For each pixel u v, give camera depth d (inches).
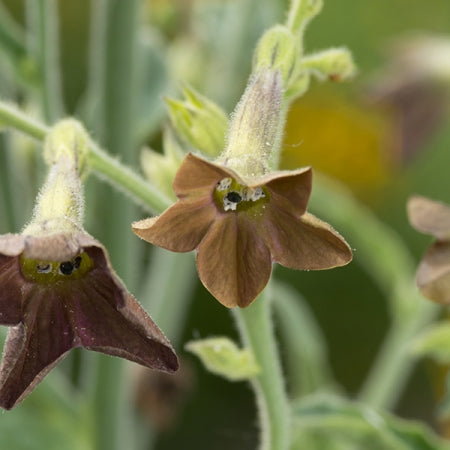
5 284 17.1
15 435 20.7
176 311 22.6
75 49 36.9
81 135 18.0
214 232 17.2
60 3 37.2
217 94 23.8
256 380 18.6
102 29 20.3
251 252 17.2
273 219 17.2
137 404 22.4
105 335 17.1
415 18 37.8
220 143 18.2
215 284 17.2
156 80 21.9
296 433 21.0
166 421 22.7
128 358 17.0
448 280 18.1
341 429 19.9
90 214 21.1
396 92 23.8
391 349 22.8
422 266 18.2
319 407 19.7
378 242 22.7
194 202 17.1
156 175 18.7
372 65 37.3
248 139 17.3
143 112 21.7
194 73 24.2
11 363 17.0
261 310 18.3
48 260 16.6
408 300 22.6
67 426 20.8
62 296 17.1
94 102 21.1
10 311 17.1
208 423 32.6
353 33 37.7
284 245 17.2
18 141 22.3
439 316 26.0
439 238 18.2
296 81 18.3
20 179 22.4
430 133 23.9
